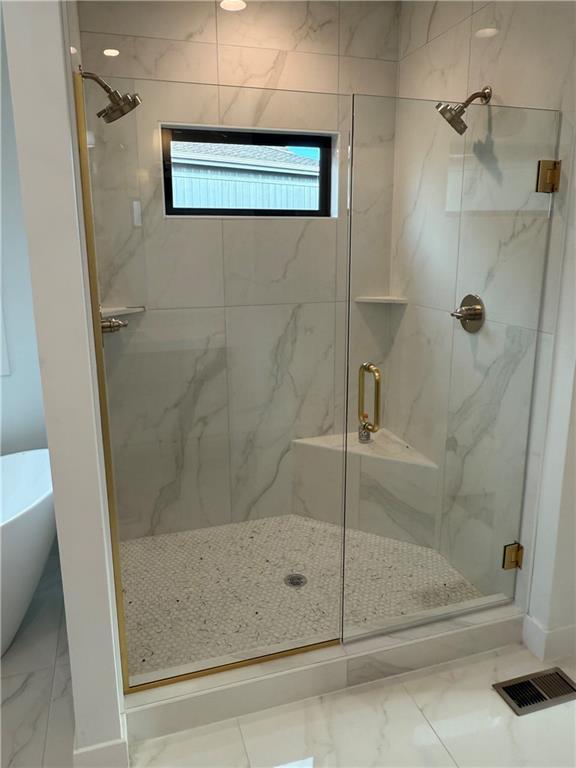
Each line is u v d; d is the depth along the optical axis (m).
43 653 2.07
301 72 2.52
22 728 1.74
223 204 2.43
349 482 2.43
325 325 2.59
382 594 2.21
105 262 2.15
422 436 2.34
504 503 2.13
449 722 1.77
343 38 2.54
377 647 1.95
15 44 1.15
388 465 2.39
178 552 2.56
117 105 2.07
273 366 2.65
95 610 1.47
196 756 1.66
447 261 2.23
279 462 2.74
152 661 1.88
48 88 1.19
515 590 2.17
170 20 2.29
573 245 1.75
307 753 1.67
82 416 1.35
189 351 2.49
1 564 1.87
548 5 1.74
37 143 1.20
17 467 2.53
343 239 2.51
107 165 2.11
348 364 2.53
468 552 2.28
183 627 2.07
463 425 2.23
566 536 1.94
